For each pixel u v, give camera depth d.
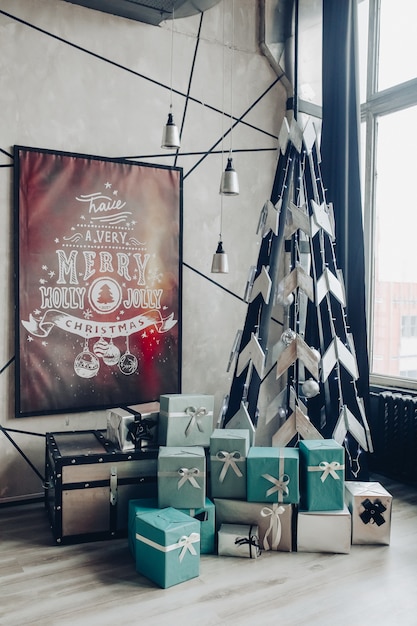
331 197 4.36
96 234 3.95
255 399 3.68
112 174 3.99
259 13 4.59
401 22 4.38
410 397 4.08
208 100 4.39
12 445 3.74
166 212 4.21
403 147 4.40
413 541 3.20
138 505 3.03
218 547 3.01
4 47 3.62
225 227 4.52
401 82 4.39
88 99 3.90
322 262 3.79
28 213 3.72
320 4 4.71
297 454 3.13
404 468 4.08
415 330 4.32
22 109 3.69
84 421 3.97
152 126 4.15
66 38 3.80
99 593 2.61
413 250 4.33
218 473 3.12
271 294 3.80
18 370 3.71
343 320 3.86
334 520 3.04
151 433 3.39
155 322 4.20
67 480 3.11
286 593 2.62
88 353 3.95
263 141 4.68
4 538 3.21
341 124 4.30
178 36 4.23
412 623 2.39
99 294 3.98
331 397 3.86
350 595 2.61
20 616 2.41
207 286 4.46
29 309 3.74
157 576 2.68
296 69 4.09
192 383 4.43
